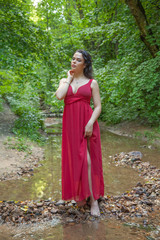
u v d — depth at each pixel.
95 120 2.40
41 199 2.70
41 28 6.68
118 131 9.83
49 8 7.68
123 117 10.84
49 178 3.62
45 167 4.34
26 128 7.30
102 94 9.33
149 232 1.88
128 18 8.38
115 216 2.22
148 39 7.31
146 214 2.24
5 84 6.91
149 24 7.26
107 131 10.37
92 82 2.43
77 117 2.32
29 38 6.28
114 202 2.55
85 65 2.45
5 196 2.80
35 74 6.39
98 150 2.42
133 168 4.23
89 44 15.57
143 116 9.36
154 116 8.10
